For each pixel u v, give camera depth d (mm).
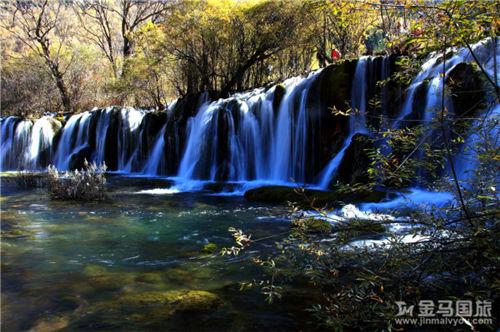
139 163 16625
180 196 10289
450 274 3072
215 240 6156
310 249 3221
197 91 17562
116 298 4062
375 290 3162
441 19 2701
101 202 9484
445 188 3686
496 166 3094
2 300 4066
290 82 12516
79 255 5516
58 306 3912
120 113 17641
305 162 11148
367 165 8875
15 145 18641
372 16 9922
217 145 13078
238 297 3973
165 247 5840
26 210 8562
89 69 26484
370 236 4539
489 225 2924
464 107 7301
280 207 8273
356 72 10609
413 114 8586
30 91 25281
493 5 2602
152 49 18016
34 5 27000
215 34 16062
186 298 3889
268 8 14898
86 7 29609
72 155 17719
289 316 3551
